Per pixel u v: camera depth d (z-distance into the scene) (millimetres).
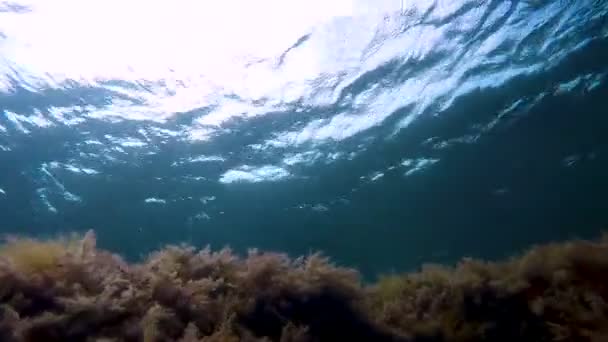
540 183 18391
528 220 20531
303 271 4098
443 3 10969
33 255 3584
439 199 19234
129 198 18219
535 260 4402
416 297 4480
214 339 3281
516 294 4148
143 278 3729
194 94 13758
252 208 19344
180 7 11773
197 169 16891
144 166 16547
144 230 19875
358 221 20453
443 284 4516
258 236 21062
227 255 4246
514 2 10914
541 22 11516
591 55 12492
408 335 3973
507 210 19891
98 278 3590
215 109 14320
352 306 3996
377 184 18312
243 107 14289
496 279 4371
